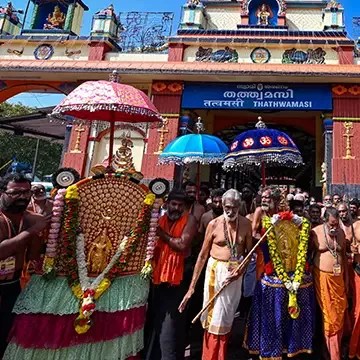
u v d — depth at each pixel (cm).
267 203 400
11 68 1136
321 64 1083
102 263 301
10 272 289
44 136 1691
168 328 338
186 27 1245
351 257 400
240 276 335
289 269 359
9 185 278
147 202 313
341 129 1036
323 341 376
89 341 283
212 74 1059
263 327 350
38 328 274
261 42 1154
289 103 1068
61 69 1122
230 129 1549
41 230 284
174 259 336
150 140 1112
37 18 1381
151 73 1084
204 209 516
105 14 1271
